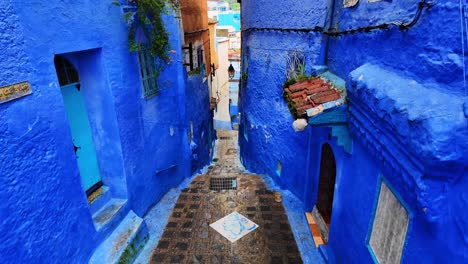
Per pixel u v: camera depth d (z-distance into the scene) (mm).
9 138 2791
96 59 4316
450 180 1813
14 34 2830
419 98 2078
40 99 3156
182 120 7926
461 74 1845
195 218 5941
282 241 5277
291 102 4371
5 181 2758
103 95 4520
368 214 3076
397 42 2637
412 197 2145
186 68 8250
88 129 4684
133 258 4719
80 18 3795
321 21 5117
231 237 5379
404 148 2180
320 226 5355
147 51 5781
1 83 2695
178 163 7836
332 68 4727
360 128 3070
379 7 3016
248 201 6535
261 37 7406
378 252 2871
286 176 6910
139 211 5656
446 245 1861
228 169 10188
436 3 2057
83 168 4617
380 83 2627
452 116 1753
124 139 4934
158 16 5707
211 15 39625
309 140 5500
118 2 4672
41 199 3197
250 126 8953
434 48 2080
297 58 5973
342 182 3945
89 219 4117
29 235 3047
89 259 4121
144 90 5738
